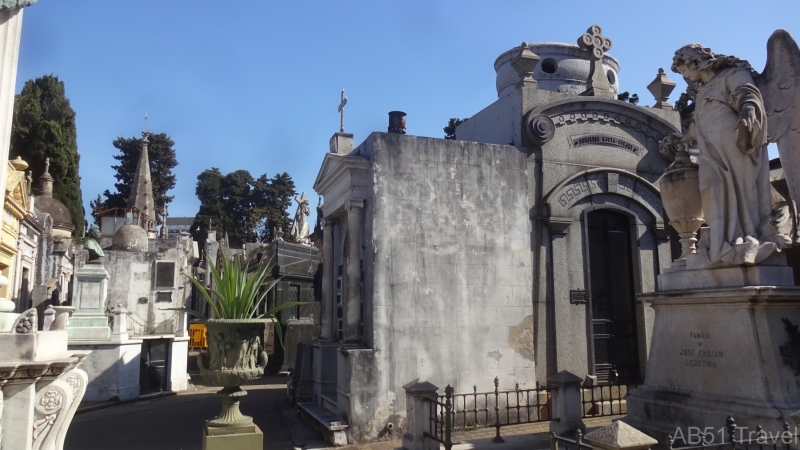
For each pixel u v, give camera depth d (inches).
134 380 663.8
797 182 292.5
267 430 468.8
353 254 450.3
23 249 771.4
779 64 301.3
